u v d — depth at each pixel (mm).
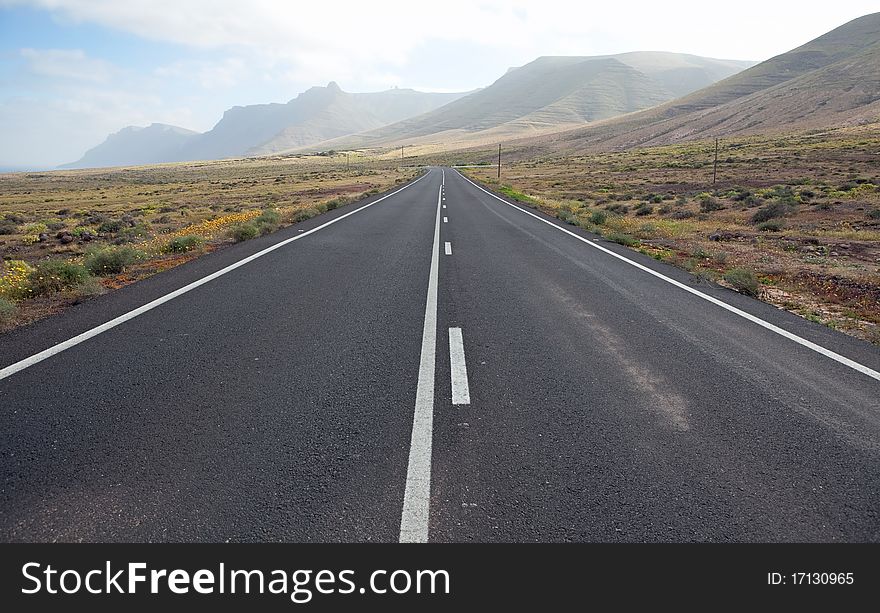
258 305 6891
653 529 2627
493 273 9406
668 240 15172
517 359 4992
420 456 3217
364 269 9594
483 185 51125
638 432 3576
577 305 7172
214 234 14625
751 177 47281
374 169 121125
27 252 18266
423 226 16812
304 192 49750
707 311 6922
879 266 11031
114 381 4293
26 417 3639
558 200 36625
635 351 5277
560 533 2586
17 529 2570
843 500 2865
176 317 6254
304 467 3078
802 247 13953
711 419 3791
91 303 6930
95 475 2973
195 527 2590
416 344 5398
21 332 5602
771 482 3018
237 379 4383
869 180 35375
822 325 6387
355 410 3832
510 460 3193
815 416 3863
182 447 3275
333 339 5512
